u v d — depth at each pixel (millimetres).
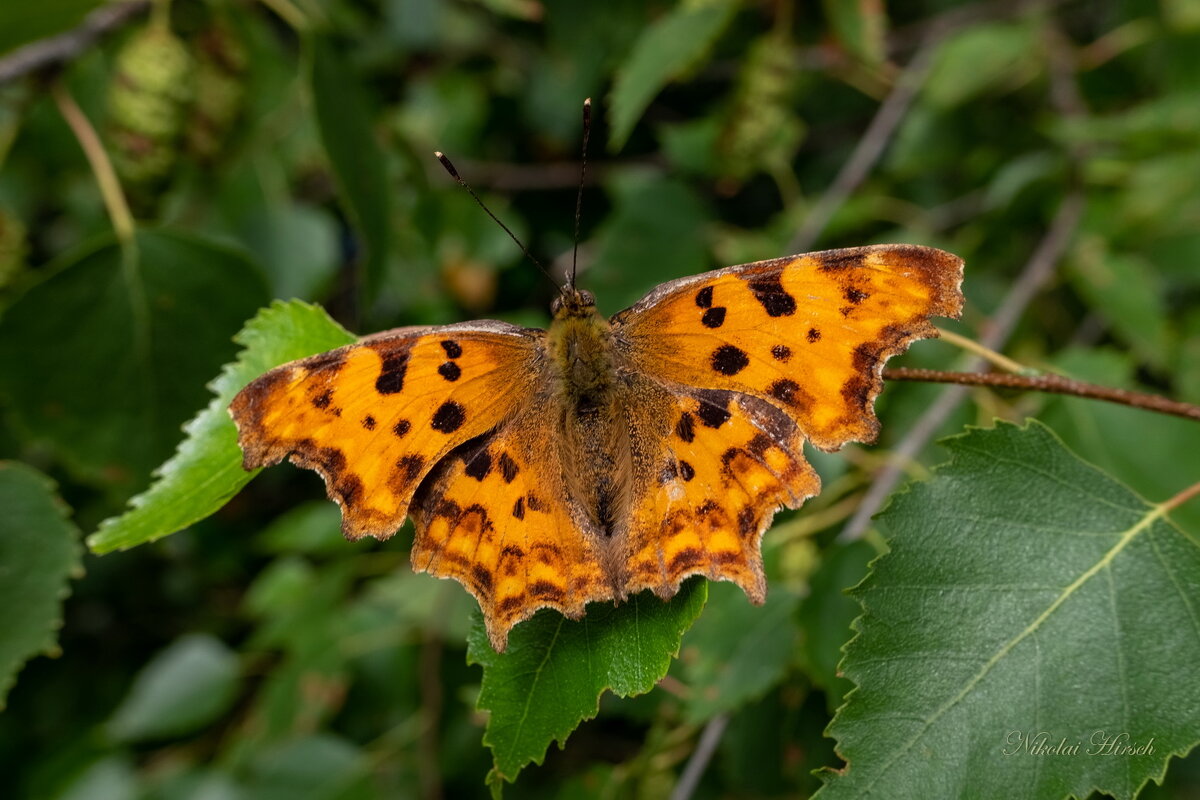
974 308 286
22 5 245
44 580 232
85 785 309
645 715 248
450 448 210
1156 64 322
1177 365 271
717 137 300
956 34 329
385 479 208
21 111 252
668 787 248
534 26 339
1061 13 355
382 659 310
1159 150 286
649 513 209
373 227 259
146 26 291
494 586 208
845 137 365
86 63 311
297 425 205
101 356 247
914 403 266
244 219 316
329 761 288
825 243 319
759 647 233
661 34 262
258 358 214
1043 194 288
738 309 209
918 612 207
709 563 206
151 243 246
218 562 368
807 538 250
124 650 396
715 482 208
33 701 375
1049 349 307
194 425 211
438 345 210
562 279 322
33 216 352
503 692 205
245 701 346
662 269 305
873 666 206
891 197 334
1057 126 281
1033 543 209
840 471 258
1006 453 211
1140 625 206
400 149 288
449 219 336
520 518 209
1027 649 205
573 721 204
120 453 250
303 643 307
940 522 209
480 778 290
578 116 339
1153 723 203
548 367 213
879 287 205
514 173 355
